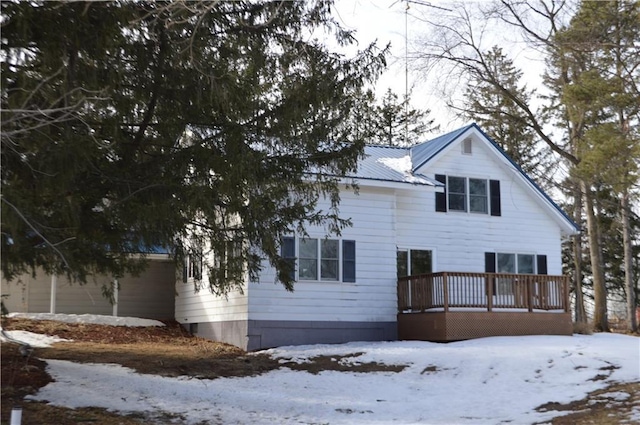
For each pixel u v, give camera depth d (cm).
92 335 2028
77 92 915
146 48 1038
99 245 1086
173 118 1090
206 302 2270
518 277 2130
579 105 2034
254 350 1959
